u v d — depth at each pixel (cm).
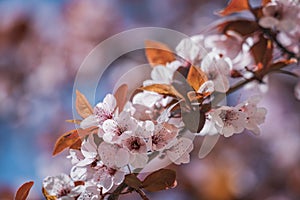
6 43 133
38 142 130
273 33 65
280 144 133
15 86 133
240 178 124
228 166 124
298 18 64
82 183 55
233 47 64
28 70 133
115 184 53
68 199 54
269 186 128
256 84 67
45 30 134
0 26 133
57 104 134
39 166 125
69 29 133
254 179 127
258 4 70
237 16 67
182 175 121
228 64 60
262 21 63
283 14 64
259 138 132
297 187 127
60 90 133
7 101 133
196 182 121
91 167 53
